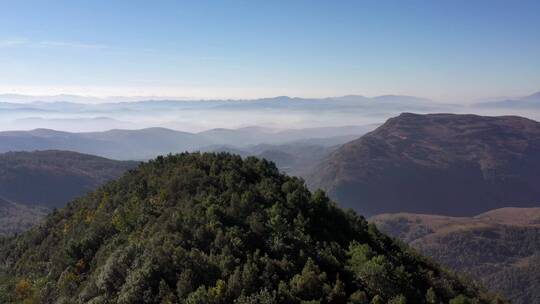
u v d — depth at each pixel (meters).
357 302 53.06
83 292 57.81
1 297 68.06
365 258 64.50
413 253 88.75
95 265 67.75
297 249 63.56
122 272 57.22
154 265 55.06
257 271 54.25
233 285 51.16
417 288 64.31
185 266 54.91
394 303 54.00
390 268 61.12
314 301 49.34
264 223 69.38
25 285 69.06
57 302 60.34
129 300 51.31
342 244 75.81
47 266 77.25
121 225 76.75
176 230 65.75
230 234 63.12
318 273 56.53
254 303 48.09
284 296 51.06
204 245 62.06
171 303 49.47
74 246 73.88
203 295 48.97
